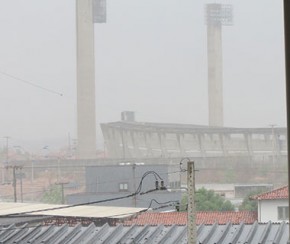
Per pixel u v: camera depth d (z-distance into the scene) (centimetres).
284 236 343
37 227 407
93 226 399
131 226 393
